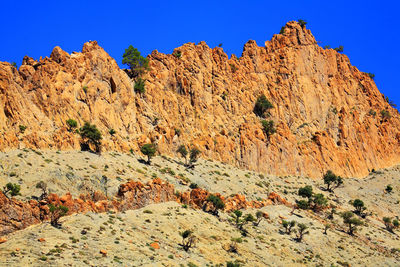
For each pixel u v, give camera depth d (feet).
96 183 346.74
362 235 478.18
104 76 472.44
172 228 335.26
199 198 398.62
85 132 402.72
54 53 437.99
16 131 360.28
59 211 274.77
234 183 488.44
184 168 472.03
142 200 355.77
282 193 519.60
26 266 218.18
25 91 393.50
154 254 280.92
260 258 346.13
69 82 430.20
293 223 416.05
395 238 499.92
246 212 433.48
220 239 349.00
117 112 472.03
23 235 250.16
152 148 444.55
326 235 442.50
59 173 331.57
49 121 392.88
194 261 295.07
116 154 422.00
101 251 255.09
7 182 298.97
